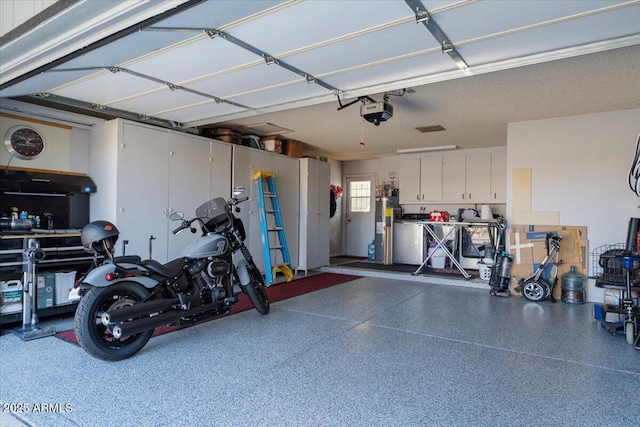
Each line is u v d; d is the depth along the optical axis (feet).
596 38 8.63
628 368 8.86
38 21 8.15
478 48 9.14
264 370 8.59
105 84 11.34
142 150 13.98
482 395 7.50
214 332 11.27
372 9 7.25
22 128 12.45
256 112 14.39
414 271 21.86
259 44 8.73
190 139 15.76
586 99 13.79
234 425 6.39
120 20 7.47
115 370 8.51
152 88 11.78
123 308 8.70
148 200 14.15
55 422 6.43
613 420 6.64
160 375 8.28
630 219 14.74
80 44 8.43
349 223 30.55
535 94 13.24
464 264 23.15
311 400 7.25
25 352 9.48
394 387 7.81
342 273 22.35
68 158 13.61
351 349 9.96
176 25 7.63
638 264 11.87
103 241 9.53
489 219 21.99
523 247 16.84
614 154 15.44
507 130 17.87
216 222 12.12
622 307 11.68
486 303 15.23
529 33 8.37
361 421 6.54
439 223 20.12
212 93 12.39
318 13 7.37
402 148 24.34
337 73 10.65
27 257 10.69
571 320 12.85
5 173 11.84
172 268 10.03
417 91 12.97
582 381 8.16
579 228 16.06
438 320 12.75
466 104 14.52
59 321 12.11
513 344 10.45
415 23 7.80
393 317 13.07
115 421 6.47
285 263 19.44
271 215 19.75
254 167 18.85
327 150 25.30
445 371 8.63
